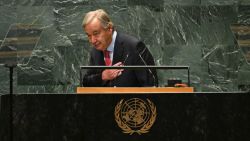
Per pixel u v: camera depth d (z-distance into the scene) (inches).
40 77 822.5
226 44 837.8
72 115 329.7
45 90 821.9
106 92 352.8
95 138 329.4
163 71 821.2
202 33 837.8
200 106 332.8
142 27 829.8
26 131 327.3
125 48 532.7
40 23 823.7
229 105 333.1
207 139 331.3
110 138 330.3
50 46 823.7
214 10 839.7
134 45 534.3
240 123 332.2
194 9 836.0
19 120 327.6
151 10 833.5
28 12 823.1
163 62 831.1
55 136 327.9
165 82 818.8
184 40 834.8
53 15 826.2
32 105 328.8
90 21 512.4
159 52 831.7
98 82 502.9
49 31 823.7
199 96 333.1
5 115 331.0
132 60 529.7
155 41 831.1
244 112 332.5
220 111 332.8
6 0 821.9
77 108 330.3
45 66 823.7
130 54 530.6
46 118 328.8
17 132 327.3
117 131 330.3
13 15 821.9
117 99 331.6
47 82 823.1
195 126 331.9
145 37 830.5
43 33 823.7
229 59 836.0
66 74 823.1
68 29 826.2
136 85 503.8
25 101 328.8
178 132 331.6
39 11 823.7
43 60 823.1
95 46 522.6
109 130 330.3
